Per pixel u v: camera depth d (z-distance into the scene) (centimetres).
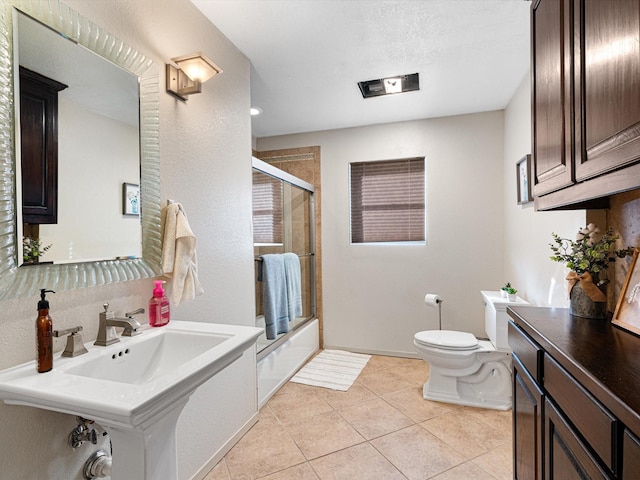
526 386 128
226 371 192
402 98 284
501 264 315
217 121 191
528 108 237
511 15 180
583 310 134
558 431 98
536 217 225
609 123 85
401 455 188
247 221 221
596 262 135
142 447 93
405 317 341
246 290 219
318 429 214
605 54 87
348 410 238
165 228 150
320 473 174
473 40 203
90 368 105
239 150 212
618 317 121
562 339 106
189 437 163
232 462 184
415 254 338
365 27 189
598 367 83
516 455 144
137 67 139
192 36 171
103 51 125
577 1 102
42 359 95
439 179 330
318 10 175
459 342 247
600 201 144
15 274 97
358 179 358
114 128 129
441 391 252
